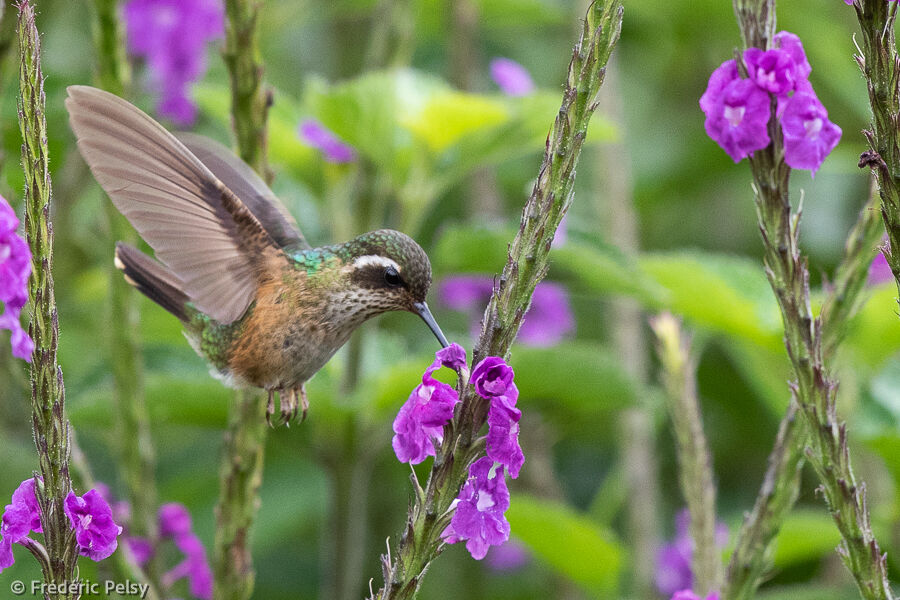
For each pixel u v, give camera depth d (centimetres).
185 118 1174
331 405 914
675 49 1455
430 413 476
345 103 921
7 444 955
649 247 1441
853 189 1383
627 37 1491
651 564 1084
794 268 564
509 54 1585
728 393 1325
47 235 470
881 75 506
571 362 956
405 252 695
